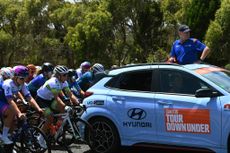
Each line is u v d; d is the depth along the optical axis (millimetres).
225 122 7180
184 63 9336
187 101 7594
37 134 8250
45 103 9156
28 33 47656
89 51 40906
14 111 8031
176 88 7840
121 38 43375
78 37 41094
